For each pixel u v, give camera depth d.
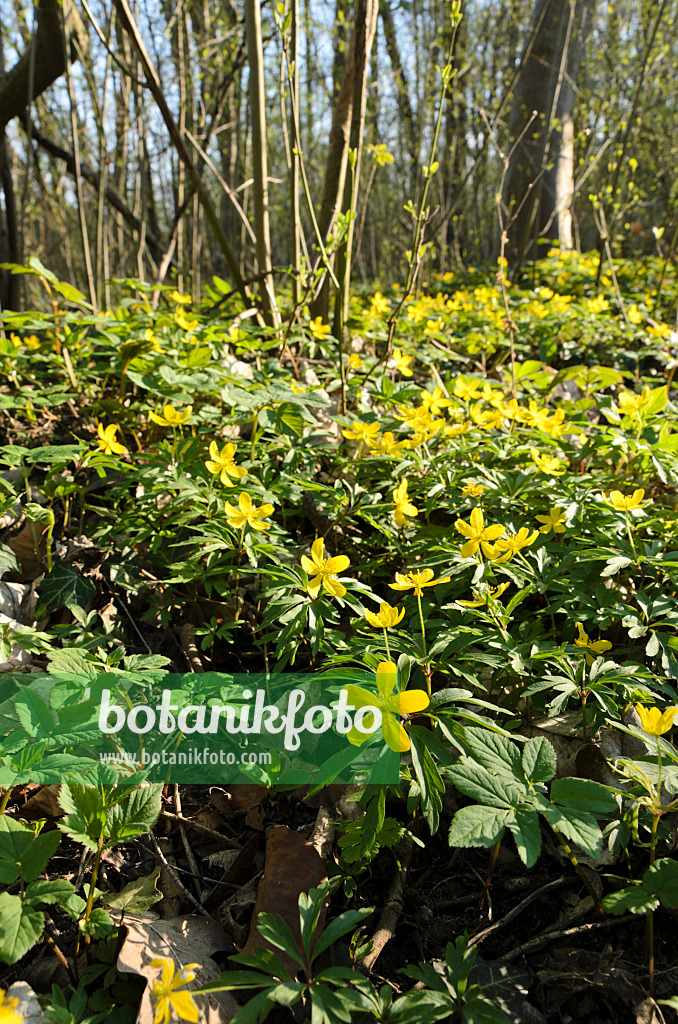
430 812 1.62
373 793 1.64
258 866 1.94
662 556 2.35
